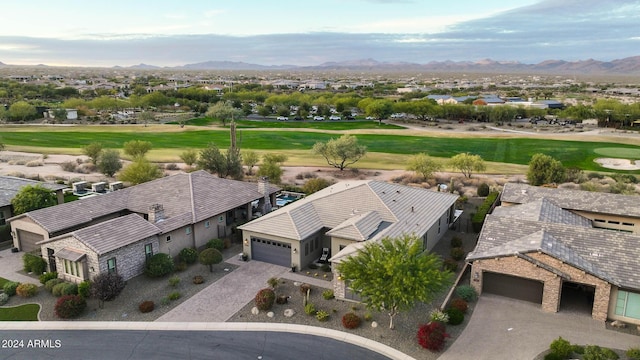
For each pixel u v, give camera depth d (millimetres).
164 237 35438
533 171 61156
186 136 109375
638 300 26375
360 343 25062
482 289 30516
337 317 27812
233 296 30547
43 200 41656
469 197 56875
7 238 39781
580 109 138500
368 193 39750
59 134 107438
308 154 88250
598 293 26891
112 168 65750
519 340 25297
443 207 42156
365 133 117188
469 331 26234
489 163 80500
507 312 28234
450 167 76000
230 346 24750
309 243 35562
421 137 110625
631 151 90062
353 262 26375
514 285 29750
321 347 24688
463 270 33438
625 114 129375
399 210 38375
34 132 108938
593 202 40281
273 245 35625
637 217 37625
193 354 24000
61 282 31359
